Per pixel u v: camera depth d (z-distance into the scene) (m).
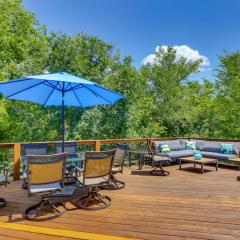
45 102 5.40
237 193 4.77
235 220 3.47
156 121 16.20
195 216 3.60
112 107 12.21
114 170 5.03
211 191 4.89
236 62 14.86
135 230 3.14
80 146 11.59
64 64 12.02
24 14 13.66
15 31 13.56
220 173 6.64
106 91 4.64
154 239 2.92
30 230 3.14
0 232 3.09
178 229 3.18
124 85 12.48
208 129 15.84
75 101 5.45
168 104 16.47
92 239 2.91
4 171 4.98
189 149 8.27
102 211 3.78
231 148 7.50
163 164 7.75
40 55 13.03
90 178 3.94
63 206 3.92
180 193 4.74
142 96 14.15
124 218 3.52
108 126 12.20
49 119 12.00
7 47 12.36
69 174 5.21
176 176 6.25
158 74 17.23
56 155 3.48
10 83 4.13
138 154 7.52
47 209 3.83
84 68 12.09
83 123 11.74
